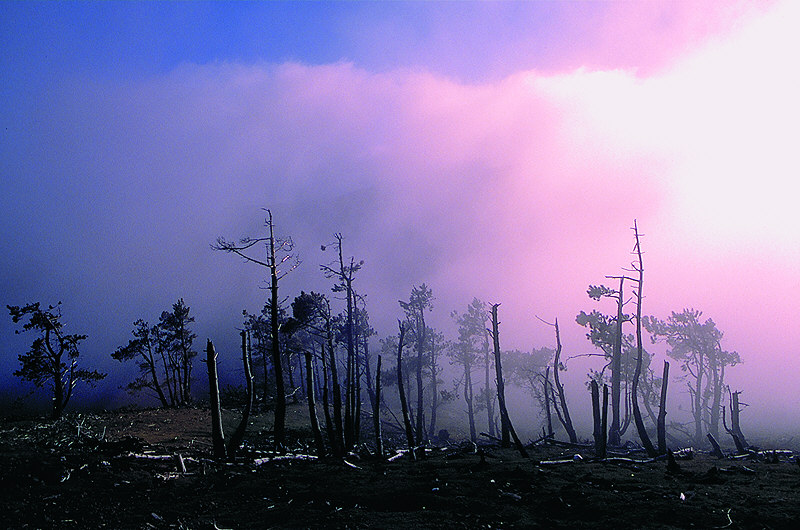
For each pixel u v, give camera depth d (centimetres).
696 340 5150
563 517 1405
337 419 2636
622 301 3797
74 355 4253
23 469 1627
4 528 1263
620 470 2081
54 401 4072
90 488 1578
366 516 1412
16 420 3534
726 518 1327
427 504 1532
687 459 2600
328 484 1753
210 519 1391
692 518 1333
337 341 4309
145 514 1416
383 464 2303
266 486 1727
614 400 3916
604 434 2633
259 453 2455
